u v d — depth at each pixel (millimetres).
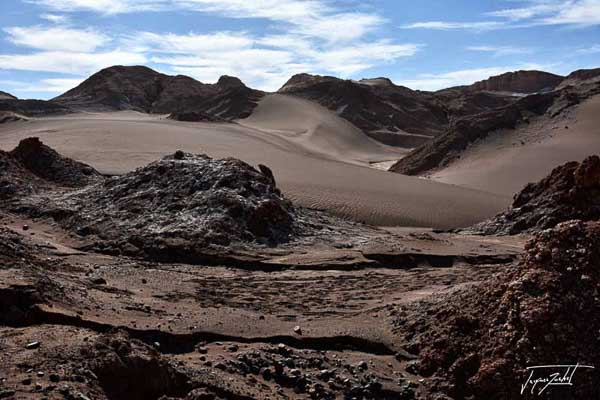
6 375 7875
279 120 111188
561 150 64500
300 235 24578
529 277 11000
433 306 12633
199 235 22641
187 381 9281
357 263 21453
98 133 64062
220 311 13445
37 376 7926
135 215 24922
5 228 21359
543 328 10188
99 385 8219
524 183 56906
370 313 13883
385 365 11172
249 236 23359
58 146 54719
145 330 11438
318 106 121438
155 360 8938
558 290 10641
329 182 41312
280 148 67312
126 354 8773
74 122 79625
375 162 84625
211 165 27250
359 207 36000
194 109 131625
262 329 12297
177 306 13672
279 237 24000
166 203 25344
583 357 9852
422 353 11266
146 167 28344
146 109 137750
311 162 51750
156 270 18953
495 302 11211
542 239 11625
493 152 68000
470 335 10984
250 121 113000
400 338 12031
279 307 14633
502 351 10281
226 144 62719
